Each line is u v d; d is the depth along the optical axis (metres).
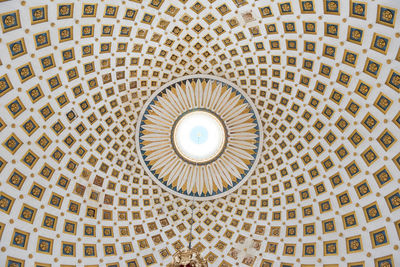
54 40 15.98
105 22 16.94
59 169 19.17
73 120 19.19
